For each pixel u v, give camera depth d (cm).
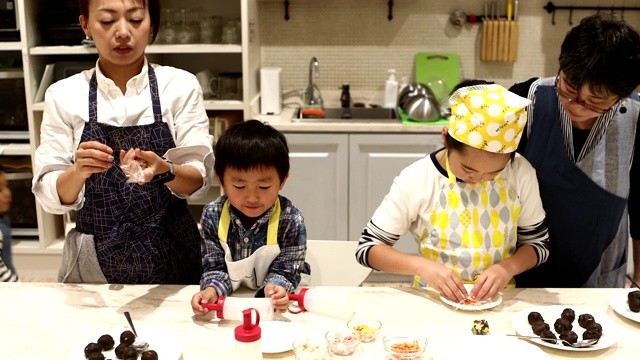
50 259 371
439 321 154
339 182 356
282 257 171
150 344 138
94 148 152
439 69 400
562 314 151
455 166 160
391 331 149
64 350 140
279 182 163
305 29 401
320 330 150
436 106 357
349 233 363
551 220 184
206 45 348
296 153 352
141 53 177
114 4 168
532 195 173
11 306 160
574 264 189
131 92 181
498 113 148
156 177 161
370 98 408
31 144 355
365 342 144
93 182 178
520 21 396
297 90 408
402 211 174
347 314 155
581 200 180
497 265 165
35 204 367
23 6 340
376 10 397
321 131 350
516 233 176
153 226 180
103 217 180
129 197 179
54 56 370
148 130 179
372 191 357
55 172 171
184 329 149
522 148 183
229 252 167
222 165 161
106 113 179
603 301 165
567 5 391
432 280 161
